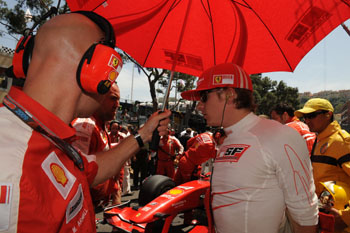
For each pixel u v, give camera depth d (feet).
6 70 2.38
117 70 2.39
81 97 2.29
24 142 1.73
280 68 4.77
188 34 5.06
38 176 1.72
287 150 3.49
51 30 2.12
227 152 3.94
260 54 4.80
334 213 4.72
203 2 4.73
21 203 1.55
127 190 19.38
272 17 4.31
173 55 5.11
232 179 3.70
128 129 26.37
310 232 3.50
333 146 5.90
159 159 19.43
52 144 2.01
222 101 4.11
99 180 3.65
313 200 3.55
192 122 75.46
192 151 11.30
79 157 2.34
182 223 12.85
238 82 4.00
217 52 5.18
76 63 2.13
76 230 2.11
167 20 4.94
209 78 4.21
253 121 4.03
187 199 9.41
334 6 3.72
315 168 6.26
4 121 1.75
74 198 2.08
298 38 4.27
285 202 3.60
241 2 4.38
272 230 3.58
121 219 8.93
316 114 6.25
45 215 1.72
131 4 4.47
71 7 4.04
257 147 3.62
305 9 3.93
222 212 3.84
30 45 2.23
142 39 4.99
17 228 1.53
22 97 1.92
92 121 5.49
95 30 2.33
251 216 3.55
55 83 2.07
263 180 3.54
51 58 2.07
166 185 10.33
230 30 4.89
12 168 1.56
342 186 5.10
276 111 11.14
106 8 4.31
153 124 4.25
